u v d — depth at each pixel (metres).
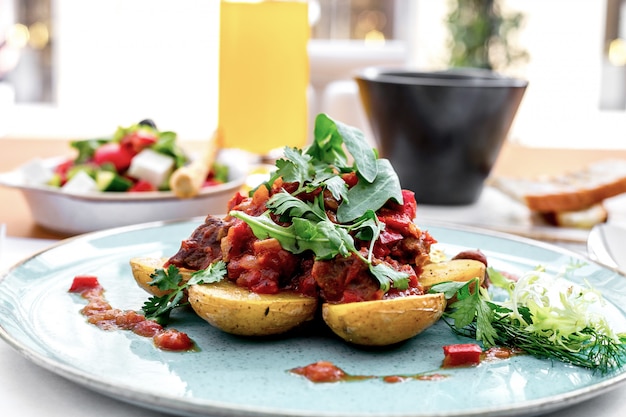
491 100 0.75
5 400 0.47
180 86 2.06
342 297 0.51
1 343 0.52
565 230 0.74
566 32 1.96
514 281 0.58
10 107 1.82
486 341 0.51
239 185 0.74
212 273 0.52
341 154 0.56
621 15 1.93
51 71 2.02
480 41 1.35
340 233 0.51
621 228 0.66
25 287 0.55
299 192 0.53
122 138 0.81
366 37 1.85
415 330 0.50
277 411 0.43
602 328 0.50
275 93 0.86
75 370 0.46
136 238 0.62
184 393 0.46
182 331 0.52
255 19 0.85
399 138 0.78
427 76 0.85
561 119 1.91
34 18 1.99
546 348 0.50
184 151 0.83
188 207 0.71
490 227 0.72
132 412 0.47
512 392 0.47
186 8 2.04
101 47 2.03
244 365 0.49
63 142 0.97
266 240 0.52
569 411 0.47
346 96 0.93
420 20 1.84
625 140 1.51
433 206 0.80
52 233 0.71
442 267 0.55
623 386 0.50
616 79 1.98
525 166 0.93
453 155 0.77
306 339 0.52
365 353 0.50
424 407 0.46
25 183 0.71
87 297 0.55
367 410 0.45
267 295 0.51
